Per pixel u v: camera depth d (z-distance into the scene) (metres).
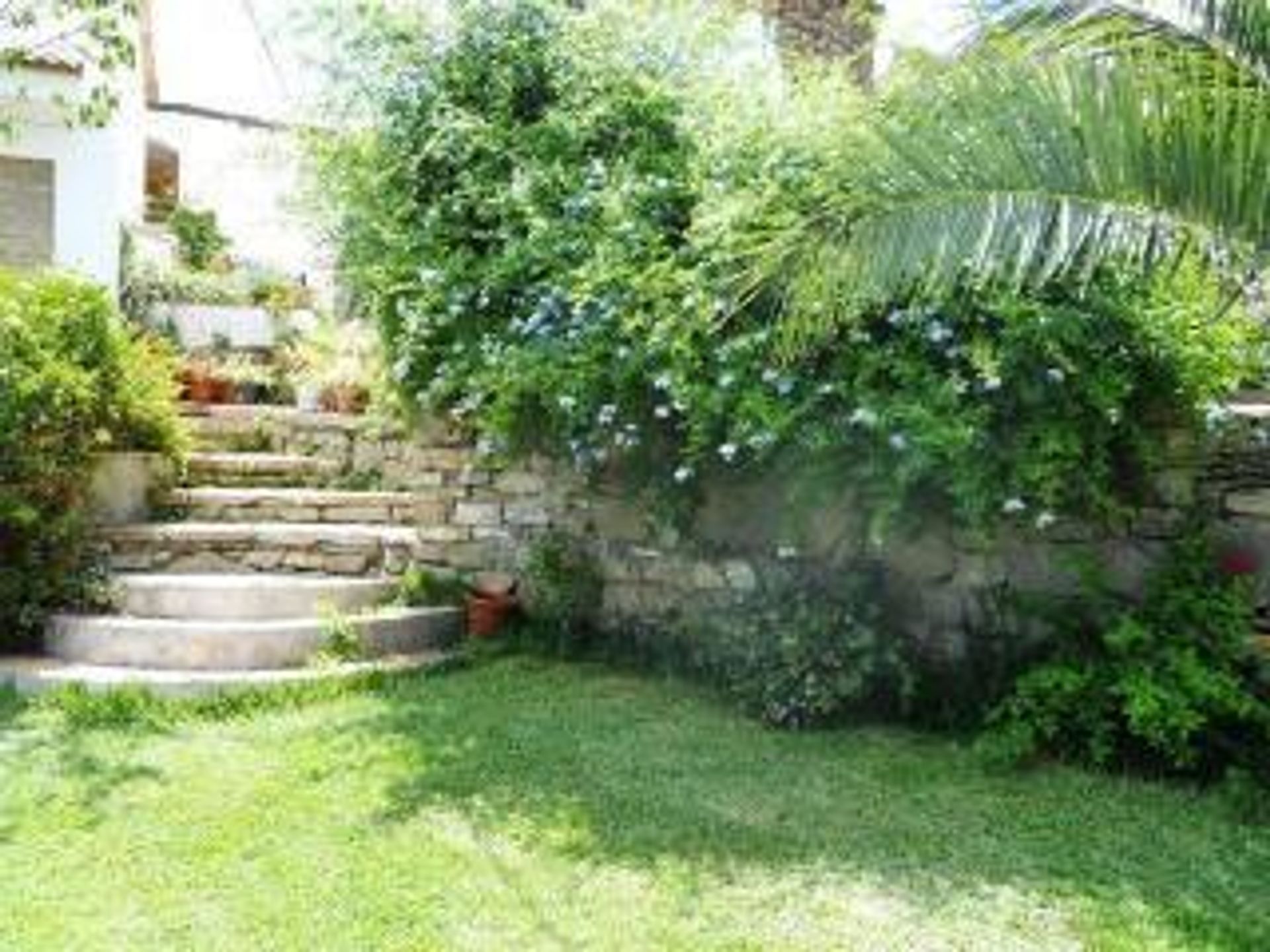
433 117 7.26
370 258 7.55
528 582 7.34
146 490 8.00
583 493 7.12
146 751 5.39
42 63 9.84
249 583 6.97
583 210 6.62
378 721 5.80
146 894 4.05
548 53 7.28
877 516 5.43
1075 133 4.20
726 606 6.36
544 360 6.38
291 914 3.91
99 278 10.59
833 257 4.54
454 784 5.01
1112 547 5.75
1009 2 4.57
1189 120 4.13
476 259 7.10
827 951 3.69
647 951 3.69
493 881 4.15
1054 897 4.05
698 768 5.21
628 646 6.93
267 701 6.06
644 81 6.89
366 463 8.93
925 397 5.30
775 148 6.04
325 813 4.72
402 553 7.75
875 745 5.52
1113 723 5.23
